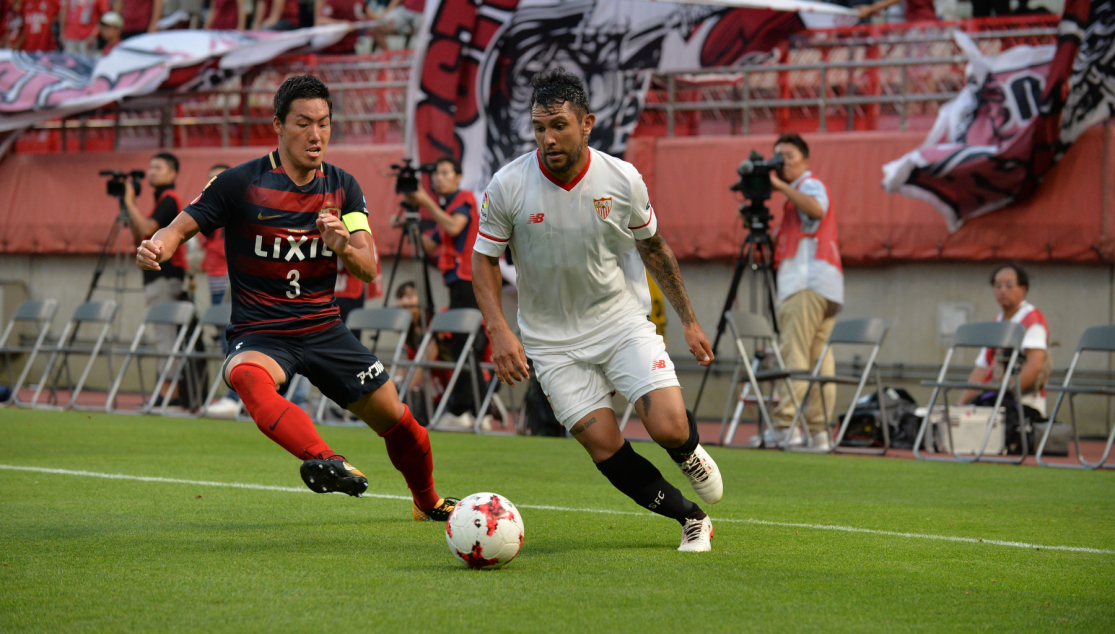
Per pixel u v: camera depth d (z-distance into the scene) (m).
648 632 9.72
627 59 45.41
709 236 44.19
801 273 34.22
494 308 14.20
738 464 27.64
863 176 42.41
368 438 32.94
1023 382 33.28
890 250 42.00
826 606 10.98
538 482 22.59
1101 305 40.19
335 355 15.27
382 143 51.56
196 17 59.53
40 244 54.94
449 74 46.47
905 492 22.11
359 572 12.30
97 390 55.38
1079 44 37.34
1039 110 38.03
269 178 14.98
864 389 43.25
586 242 13.95
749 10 45.00
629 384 13.98
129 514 16.78
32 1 60.38
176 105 55.25
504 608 10.54
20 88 52.78
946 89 44.06
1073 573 13.24
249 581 11.73
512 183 14.08
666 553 13.97
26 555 13.23
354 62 53.19
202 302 52.28
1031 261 40.69
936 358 42.28
